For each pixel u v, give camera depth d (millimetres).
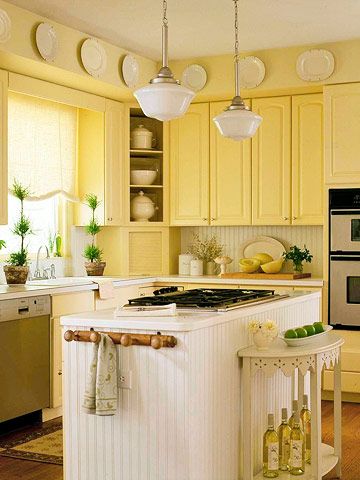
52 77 5750
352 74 6020
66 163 6645
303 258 6582
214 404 3428
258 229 7023
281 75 6219
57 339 5359
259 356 3564
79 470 3455
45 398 5266
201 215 6828
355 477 4113
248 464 3576
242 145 6660
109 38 5926
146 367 3287
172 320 3285
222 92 6438
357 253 6031
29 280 6180
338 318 6094
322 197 6375
